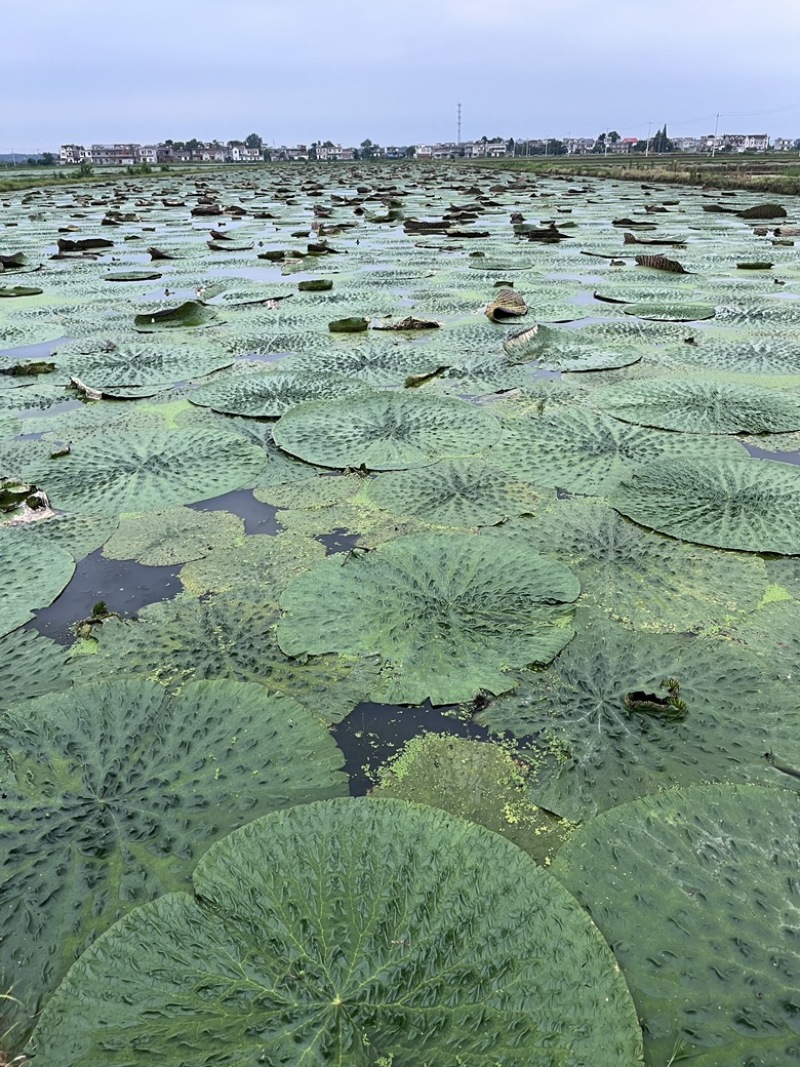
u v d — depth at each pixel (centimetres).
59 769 136
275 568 205
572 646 169
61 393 374
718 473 250
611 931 105
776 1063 88
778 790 128
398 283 684
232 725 146
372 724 148
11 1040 93
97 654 171
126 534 225
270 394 353
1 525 230
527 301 586
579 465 264
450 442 289
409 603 184
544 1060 88
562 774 135
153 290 684
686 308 537
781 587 188
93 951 102
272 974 98
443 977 97
